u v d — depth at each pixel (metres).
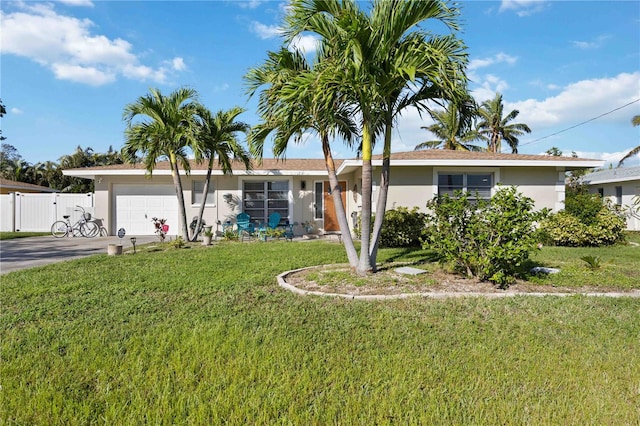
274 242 12.85
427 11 5.58
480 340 3.90
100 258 9.11
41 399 2.74
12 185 23.53
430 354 3.55
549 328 4.27
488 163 12.20
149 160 12.62
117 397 2.77
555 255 9.70
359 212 13.81
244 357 3.44
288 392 2.83
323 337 3.95
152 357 3.44
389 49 5.82
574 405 2.70
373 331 4.14
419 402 2.71
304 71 6.27
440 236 6.59
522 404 2.71
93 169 15.79
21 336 3.96
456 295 5.55
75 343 3.77
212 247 11.38
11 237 15.48
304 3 5.71
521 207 6.00
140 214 16.38
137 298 5.42
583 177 22.11
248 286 6.15
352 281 6.30
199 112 12.55
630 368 3.30
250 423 2.47
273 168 16.19
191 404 2.66
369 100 5.85
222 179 16.09
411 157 12.59
